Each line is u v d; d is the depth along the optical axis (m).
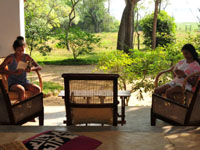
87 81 2.79
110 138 2.20
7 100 2.87
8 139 2.19
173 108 3.09
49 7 17.23
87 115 2.95
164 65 5.30
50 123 3.88
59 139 2.07
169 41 13.14
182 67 3.64
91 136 2.24
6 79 3.97
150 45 13.66
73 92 2.84
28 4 15.23
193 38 5.85
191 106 2.84
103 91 2.81
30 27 11.64
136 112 4.33
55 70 11.02
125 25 11.36
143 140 2.17
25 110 3.16
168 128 2.42
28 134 2.28
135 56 5.62
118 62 5.43
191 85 3.48
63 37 12.65
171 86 3.64
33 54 14.29
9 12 4.93
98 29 26.52
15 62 3.79
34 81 8.82
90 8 25.98
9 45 5.00
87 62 12.77
